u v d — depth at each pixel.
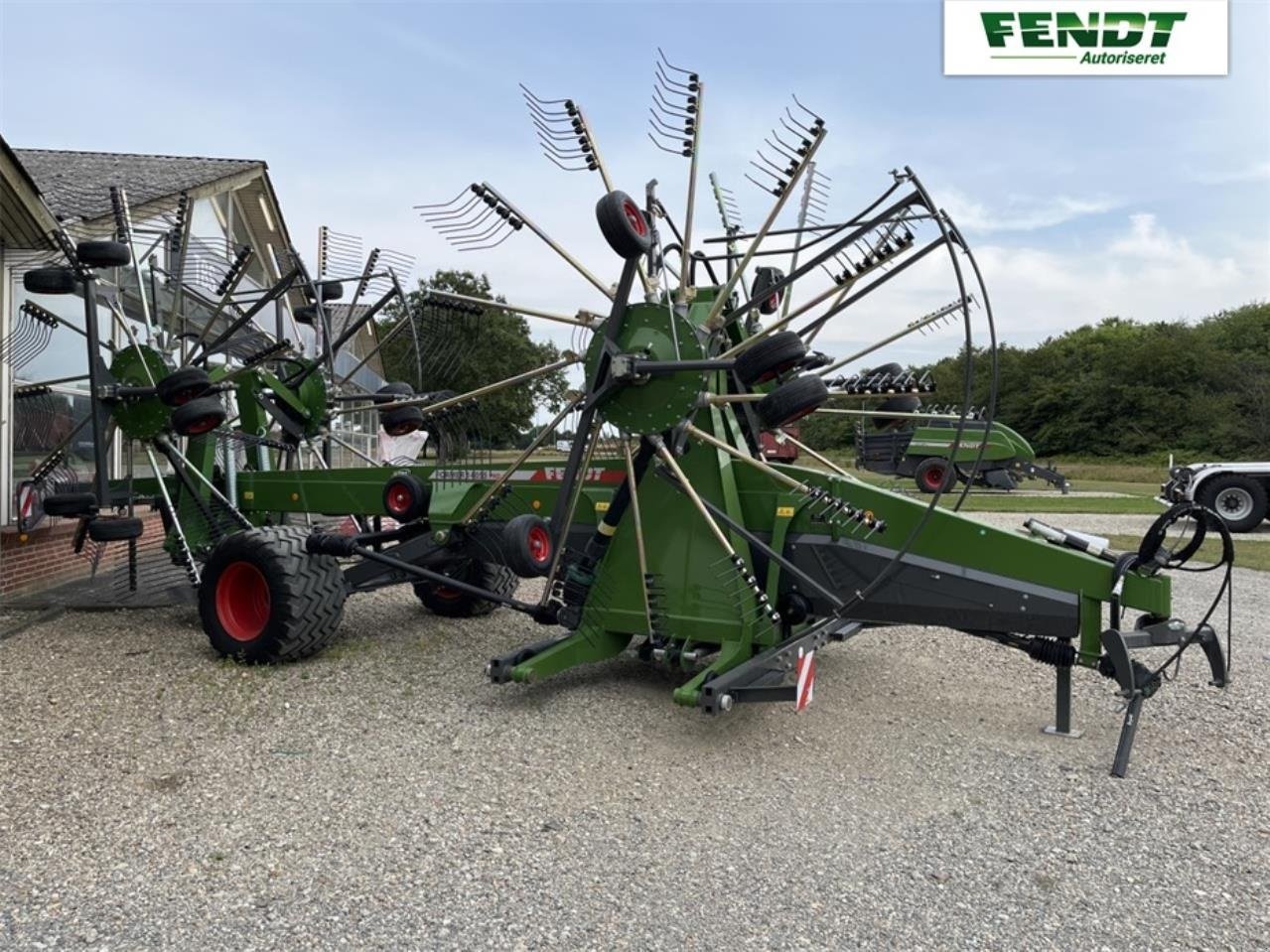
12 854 3.05
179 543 6.42
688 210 4.44
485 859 3.08
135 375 6.12
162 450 6.16
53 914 2.69
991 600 4.21
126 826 3.28
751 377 4.11
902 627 6.67
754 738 4.30
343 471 6.30
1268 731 4.44
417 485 5.92
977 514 15.70
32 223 6.66
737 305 5.15
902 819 3.43
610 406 4.39
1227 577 4.07
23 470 7.62
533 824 3.35
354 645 5.91
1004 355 50.84
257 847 3.14
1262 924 2.72
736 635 4.47
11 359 7.31
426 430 5.89
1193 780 3.82
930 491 20.88
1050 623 4.13
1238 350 54.56
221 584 5.49
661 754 4.07
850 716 4.64
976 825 3.38
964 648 6.06
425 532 6.05
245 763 3.88
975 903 2.83
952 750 4.15
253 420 6.61
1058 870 3.05
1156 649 6.11
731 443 4.68
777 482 4.58
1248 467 14.27
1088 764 3.99
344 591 5.52
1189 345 46.06
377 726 4.38
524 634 6.35
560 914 2.74
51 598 7.36
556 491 5.39
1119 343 52.50
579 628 4.86
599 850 3.16
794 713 4.66
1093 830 3.35
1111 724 4.54
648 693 4.96
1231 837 3.30
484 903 2.80
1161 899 2.86
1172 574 9.62
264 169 11.93
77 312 8.41
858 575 4.45
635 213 4.13
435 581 5.24
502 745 4.15
